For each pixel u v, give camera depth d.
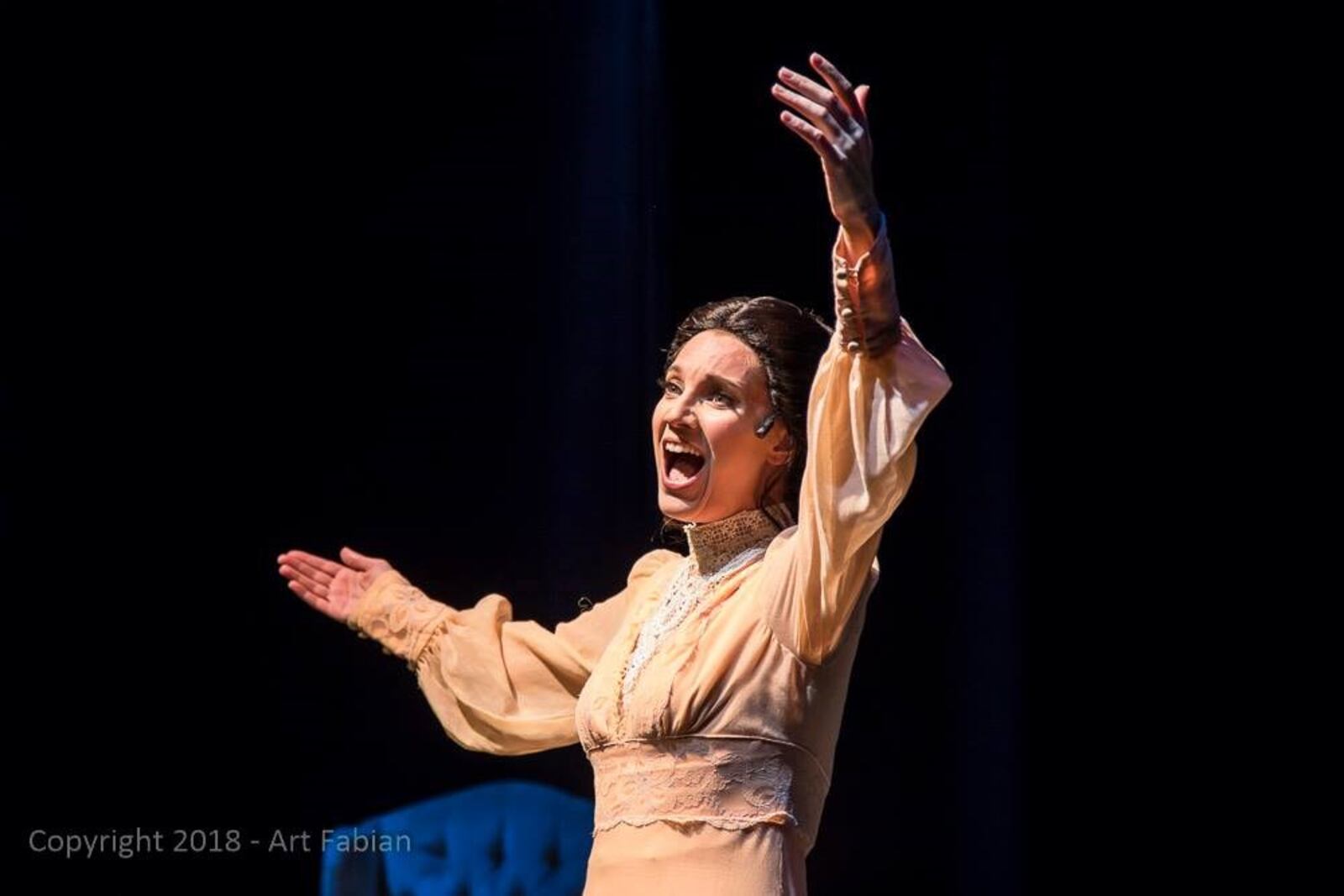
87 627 6.86
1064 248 6.97
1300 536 6.78
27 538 6.84
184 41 7.15
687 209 7.13
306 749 6.94
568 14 7.21
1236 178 6.88
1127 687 6.85
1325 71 6.76
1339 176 6.76
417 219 7.24
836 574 3.09
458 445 7.11
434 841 6.67
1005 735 6.79
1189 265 6.90
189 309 7.10
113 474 6.96
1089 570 6.89
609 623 4.02
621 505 6.95
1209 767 6.78
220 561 7.00
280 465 7.10
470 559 7.03
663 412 3.60
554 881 6.62
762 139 7.16
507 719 4.02
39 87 7.00
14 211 6.94
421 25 7.30
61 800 6.74
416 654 4.16
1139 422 6.91
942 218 7.08
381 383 7.16
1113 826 6.79
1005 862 6.73
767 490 3.63
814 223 7.13
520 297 7.15
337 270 7.21
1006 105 7.00
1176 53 6.91
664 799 3.30
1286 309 6.83
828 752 3.37
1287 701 6.75
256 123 7.20
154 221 7.09
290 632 7.01
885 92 7.16
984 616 6.86
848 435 3.03
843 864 6.95
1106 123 6.96
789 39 7.21
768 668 3.30
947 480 7.05
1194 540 6.86
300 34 7.25
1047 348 6.96
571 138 7.15
